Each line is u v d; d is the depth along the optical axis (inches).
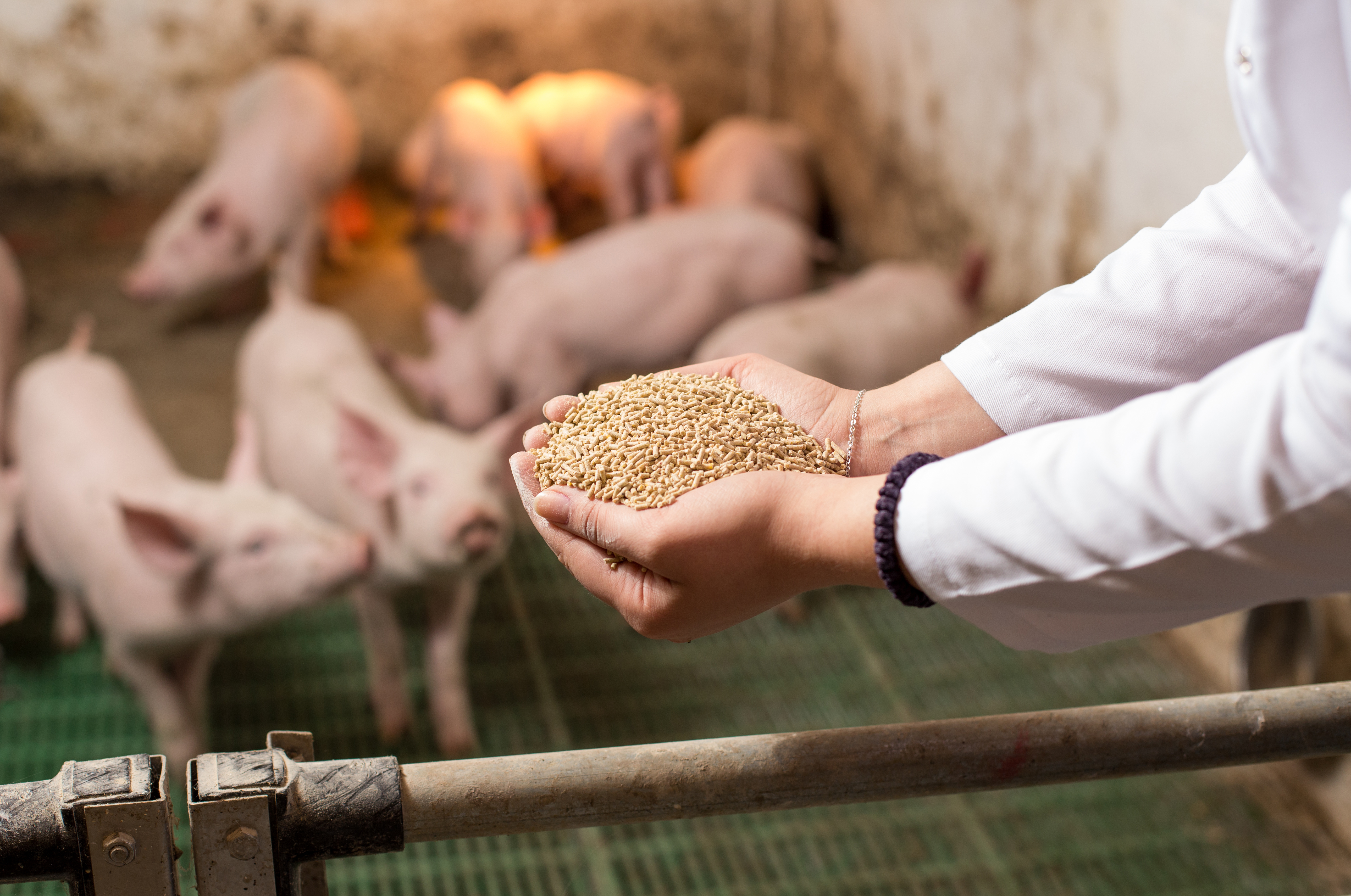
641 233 119.3
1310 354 18.9
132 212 163.0
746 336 99.0
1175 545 21.0
